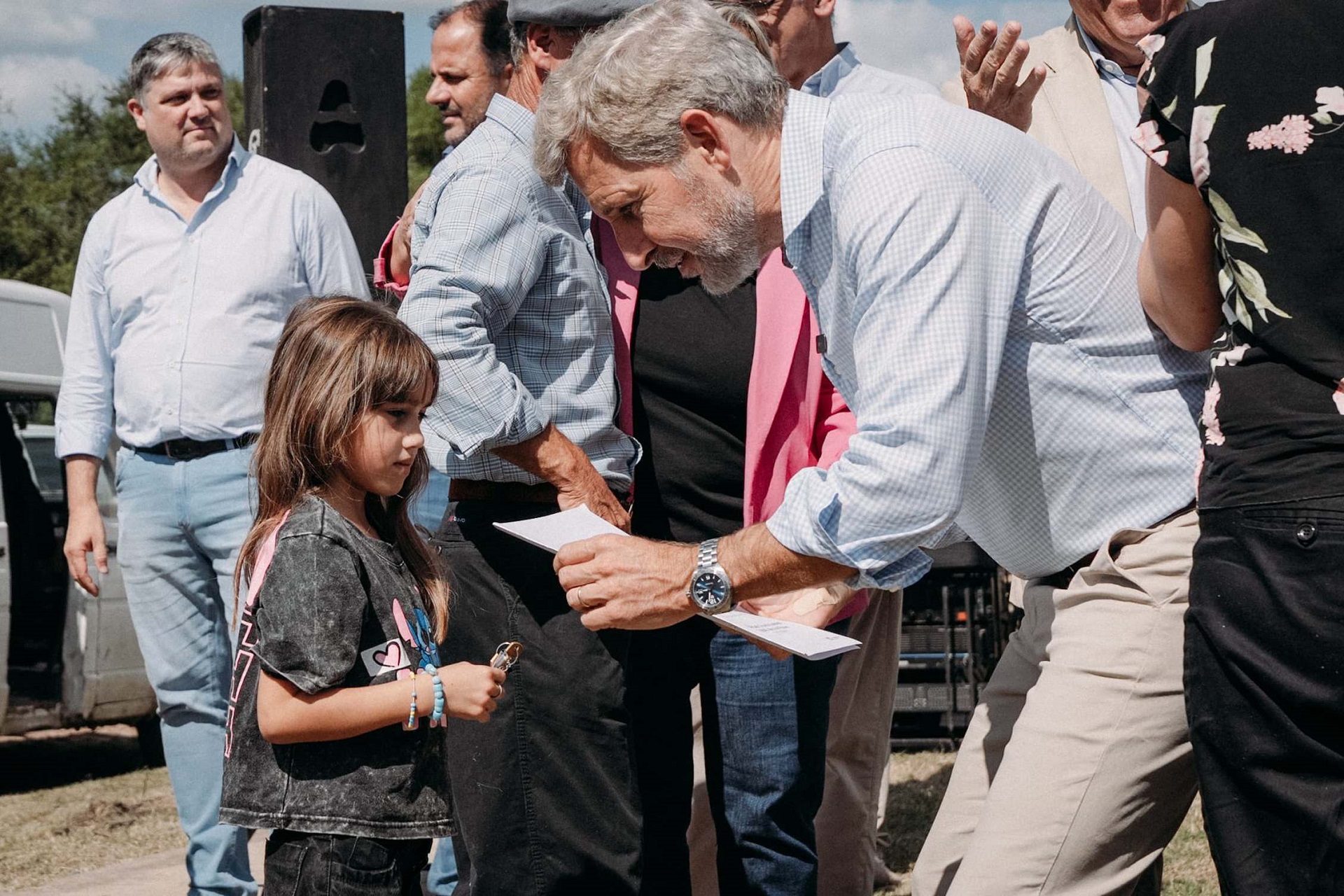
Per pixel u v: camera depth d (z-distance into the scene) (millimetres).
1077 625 2459
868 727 3818
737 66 2320
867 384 2205
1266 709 2002
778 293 3100
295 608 2502
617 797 2891
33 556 7082
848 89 3908
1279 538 1969
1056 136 3418
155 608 4359
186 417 4301
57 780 6996
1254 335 2000
